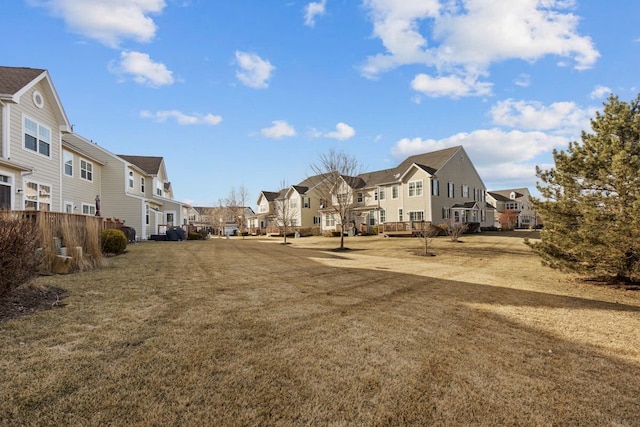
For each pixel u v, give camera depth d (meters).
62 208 15.78
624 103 8.12
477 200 36.31
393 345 3.81
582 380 3.13
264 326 4.23
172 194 41.81
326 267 10.41
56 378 2.69
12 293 4.77
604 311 5.74
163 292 5.80
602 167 8.16
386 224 29.69
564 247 8.62
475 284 8.20
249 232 50.00
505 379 3.09
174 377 2.82
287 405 2.52
